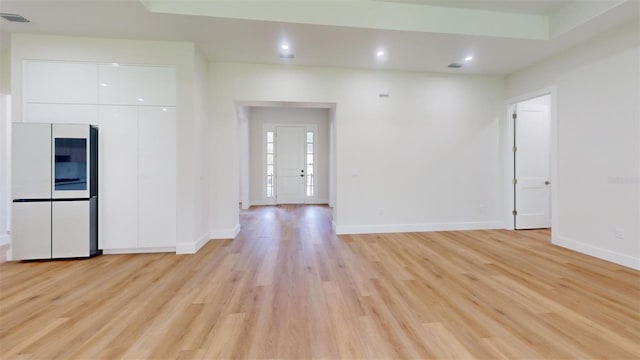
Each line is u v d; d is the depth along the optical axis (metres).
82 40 3.38
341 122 4.51
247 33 3.29
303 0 3.06
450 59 4.09
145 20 2.99
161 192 3.58
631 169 3.02
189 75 3.54
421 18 3.25
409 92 4.63
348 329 1.91
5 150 3.98
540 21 3.45
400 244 3.97
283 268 3.06
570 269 2.98
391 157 4.64
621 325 1.93
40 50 3.32
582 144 3.52
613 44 3.16
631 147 3.01
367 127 4.57
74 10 2.79
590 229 3.44
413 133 4.66
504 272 2.90
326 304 2.26
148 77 3.52
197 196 3.72
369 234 4.56
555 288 2.52
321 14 3.09
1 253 3.55
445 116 4.72
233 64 4.25
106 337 1.82
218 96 4.23
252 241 4.16
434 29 3.27
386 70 4.57
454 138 4.75
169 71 3.55
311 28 3.16
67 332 1.88
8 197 4.01
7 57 3.87
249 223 5.48
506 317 2.04
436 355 1.64
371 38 3.41
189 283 2.67
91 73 3.43
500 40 3.46
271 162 8.03
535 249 3.71
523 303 2.25
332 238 4.32
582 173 3.53
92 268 3.06
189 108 3.56
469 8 3.31
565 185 3.75
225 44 3.59
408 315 2.08
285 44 3.59
